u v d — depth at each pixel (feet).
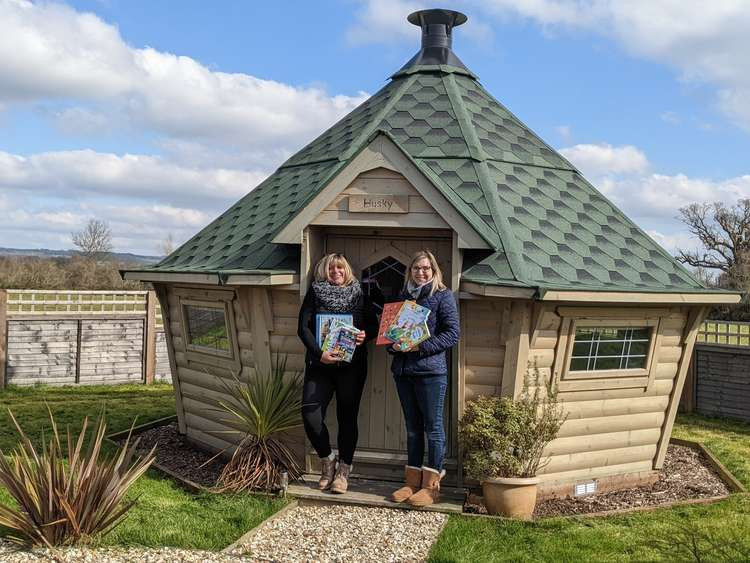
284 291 26.99
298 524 22.43
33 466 20.57
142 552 19.44
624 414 27.68
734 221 121.29
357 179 24.97
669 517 23.67
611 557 19.86
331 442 27.43
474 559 19.44
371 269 28.45
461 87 35.01
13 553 18.93
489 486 23.38
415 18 37.55
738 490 27.48
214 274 26.99
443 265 26.55
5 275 97.86
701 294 26.45
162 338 60.08
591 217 30.37
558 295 23.16
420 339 23.06
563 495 26.53
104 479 20.36
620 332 26.81
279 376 26.81
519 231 26.91
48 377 54.90
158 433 35.91
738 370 44.73
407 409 24.17
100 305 57.11
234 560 19.11
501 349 25.03
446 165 29.55
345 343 24.12
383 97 35.29
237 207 35.01
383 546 20.62
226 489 25.43
